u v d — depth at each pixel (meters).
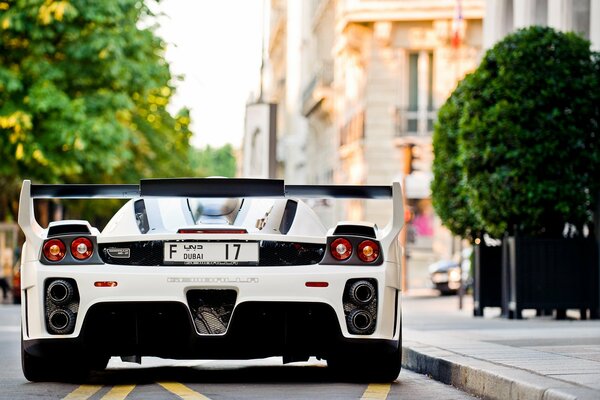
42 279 9.80
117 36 37.50
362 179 49.25
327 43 60.19
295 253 9.88
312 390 9.98
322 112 62.59
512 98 22.02
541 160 21.86
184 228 9.78
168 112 48.94
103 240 9.82
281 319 9.74
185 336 9.74
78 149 36.91
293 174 73.94
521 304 21.72
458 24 39.41
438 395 9.87
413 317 23.03
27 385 10.33
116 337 9.82
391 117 48.16
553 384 8.66
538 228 22.28
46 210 48.47
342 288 9.78
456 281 41.38
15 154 36.94
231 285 9.63
